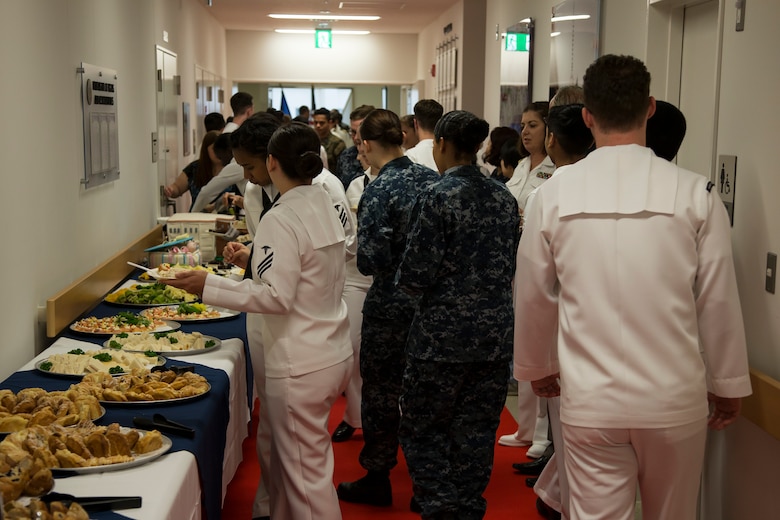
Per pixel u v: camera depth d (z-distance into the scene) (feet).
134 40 20.65
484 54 40.22
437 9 44.86
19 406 8.66
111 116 17.35
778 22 9.60
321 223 10.61
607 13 18.72
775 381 9.53
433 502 11.38
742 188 10.57
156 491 7.30
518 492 14.46
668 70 15.66
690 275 7.80
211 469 9.40
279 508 11.07
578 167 8.27
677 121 10.65
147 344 12.03
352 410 17.04
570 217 8.08
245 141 11.16
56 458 7.65
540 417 15.65
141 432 8.49
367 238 12.66
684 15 15.37
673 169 8.02
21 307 11.78
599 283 7.89
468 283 11.12
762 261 10.05
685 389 7.73
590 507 7.94
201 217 19.81
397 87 64.85
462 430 11.55
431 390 11.32
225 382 10.86
